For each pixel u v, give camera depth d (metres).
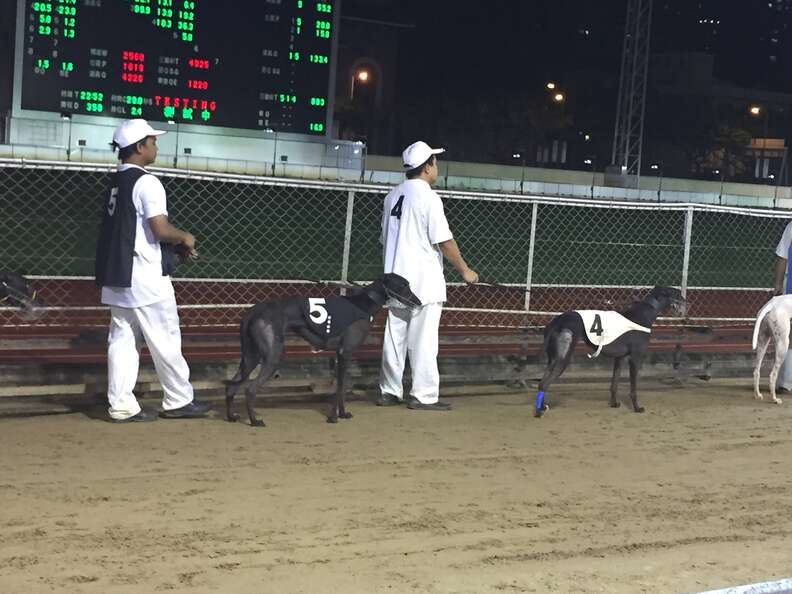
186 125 31.72
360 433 6.51
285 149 33.09
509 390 8.25
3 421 6.39
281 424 6.65
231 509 4.85
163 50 31.08
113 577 3.95
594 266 17.94
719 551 4.60
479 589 4.01
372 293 6.79
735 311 13.49
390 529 4.68
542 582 4.12
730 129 70.81
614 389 7.70
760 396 8.31
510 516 4.96
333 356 7.91
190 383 7.19
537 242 20.33
